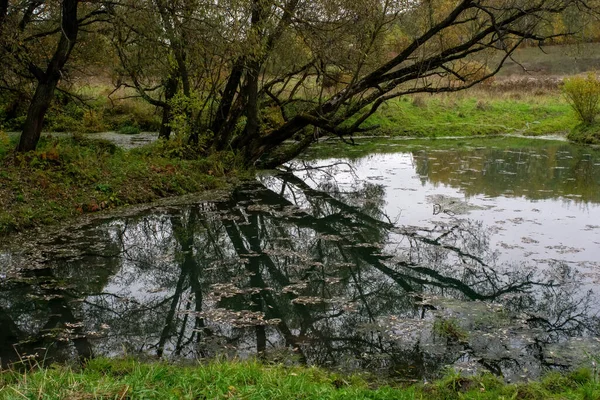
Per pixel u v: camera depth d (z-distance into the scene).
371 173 18.52
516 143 25.78
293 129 16.97
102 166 13.84
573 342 6.38
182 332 6.80
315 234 11.28
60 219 11.50
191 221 12.11
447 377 5.31
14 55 12.70
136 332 6.79
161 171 14.91
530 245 10.12
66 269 9.02
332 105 15.80
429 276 8.84
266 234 11.32
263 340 6.55
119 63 18.56
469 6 13.80
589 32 15.70
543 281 8.42
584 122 26.86
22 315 7.32
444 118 30.50
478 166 19.34
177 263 9.53
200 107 17.59
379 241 10.68
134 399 4.03
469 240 10.53
